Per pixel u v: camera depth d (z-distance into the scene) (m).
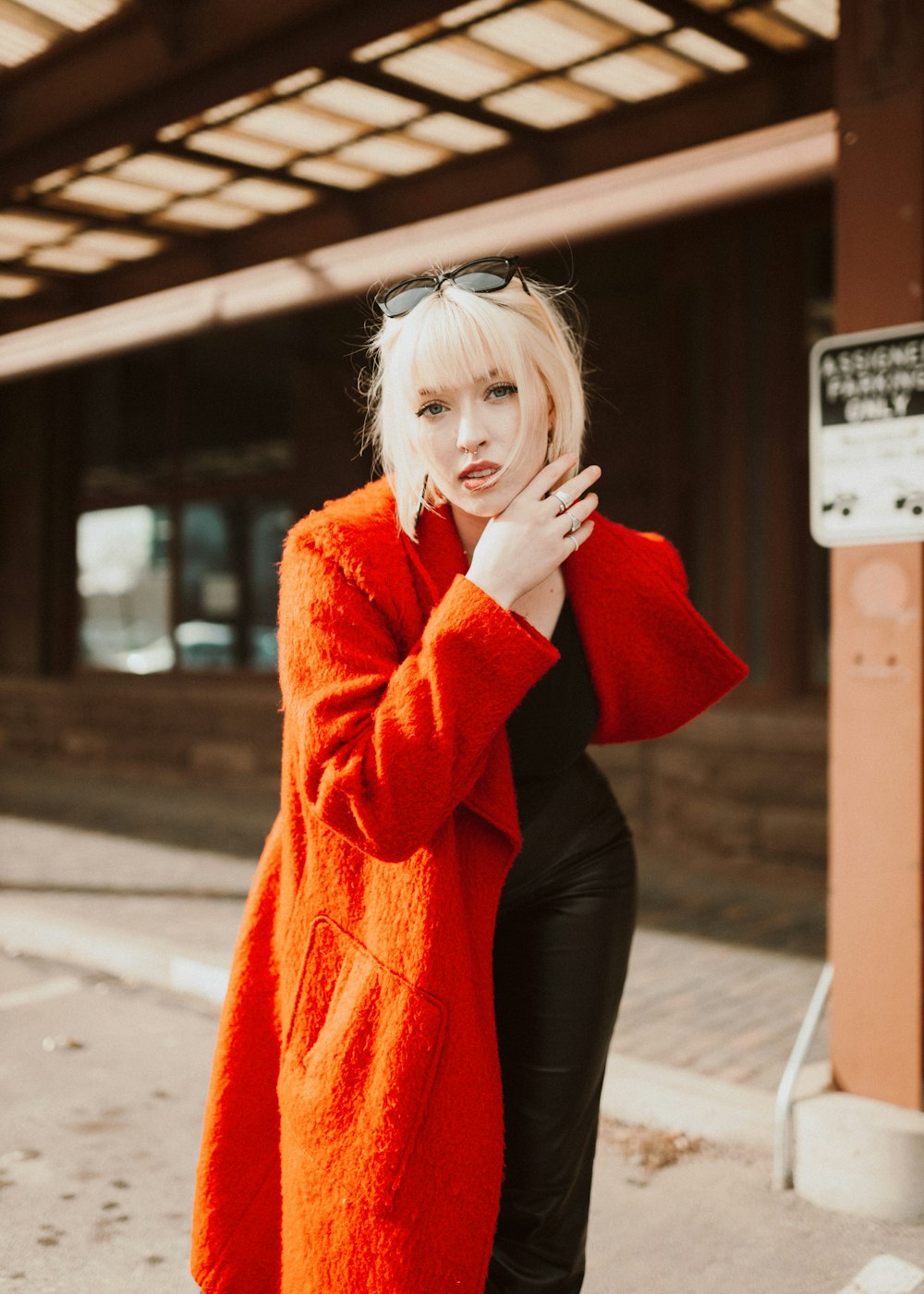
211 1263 1.54
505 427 1.41
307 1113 1.39
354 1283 1.36
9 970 4.77
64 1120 3.29
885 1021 2.76
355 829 1.30
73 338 6.43
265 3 3.59
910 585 2.66
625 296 7.35
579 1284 1.70
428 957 1.34
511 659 1.31
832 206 6.49
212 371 10.12
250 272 5.52
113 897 5.67
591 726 1.63
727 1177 2.90
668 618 1.60
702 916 5.42
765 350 6.75
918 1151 2.63
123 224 5.63
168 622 10.56
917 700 2.67
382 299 1.46
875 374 2.65
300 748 1.33
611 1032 1.68
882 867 2.74
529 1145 1.62
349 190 5.28
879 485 2.66
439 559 1.47
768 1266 2.47
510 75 4.24
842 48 2.71
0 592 11.86
